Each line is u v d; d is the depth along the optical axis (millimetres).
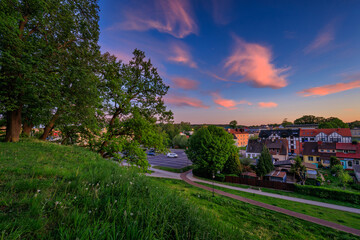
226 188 24203
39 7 9148
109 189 3154
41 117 12438
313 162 44281
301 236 9766
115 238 1893
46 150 7457
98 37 13641
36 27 10812
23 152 6383
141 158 14484
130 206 2586
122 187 3416
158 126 17844
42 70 8789
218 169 28688
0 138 11930
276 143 48094
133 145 14547
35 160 5262
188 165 39719
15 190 2652
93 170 4715
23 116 12672
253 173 31094
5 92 8688
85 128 14562
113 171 4922
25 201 2307
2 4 7719
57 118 13859
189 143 33500
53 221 2070
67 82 10672
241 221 10328
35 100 9203
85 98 11336
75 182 3383
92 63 13656
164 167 36500
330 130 54438
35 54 9172
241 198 19109
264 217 12219
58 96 9812
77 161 6059
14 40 7672
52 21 10727
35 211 2086
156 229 2355
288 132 61312
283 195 22312
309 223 12977
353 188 26328
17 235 1596
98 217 2344
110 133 15078
